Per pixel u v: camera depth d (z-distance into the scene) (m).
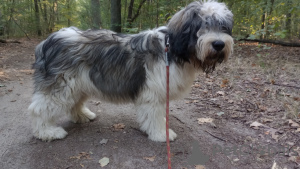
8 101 1.20
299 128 0.86
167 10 2.37
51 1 4.85
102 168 0.68
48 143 0.80
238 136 0.85
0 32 3.92
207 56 0.65
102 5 3.58
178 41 0.69
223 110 1.07
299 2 2.11
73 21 4.76
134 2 2.86
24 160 0.71
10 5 3.93
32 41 3.90
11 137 0.84
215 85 1.38
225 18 0.68
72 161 0.71
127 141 0.82
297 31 3.39
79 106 0.93
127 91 0.77
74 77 0.76
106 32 0.82
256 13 2.52
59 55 0.75
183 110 1.07
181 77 0.74
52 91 0.76
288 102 1.07
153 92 0.74
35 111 0.78
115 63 0.75
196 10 0.68
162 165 0.69
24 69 1.87
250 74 1.54
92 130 0.90
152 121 0.79
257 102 1.11
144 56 0.73
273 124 0.91
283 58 1.95
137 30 2.45
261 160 0.71
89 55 0.75
